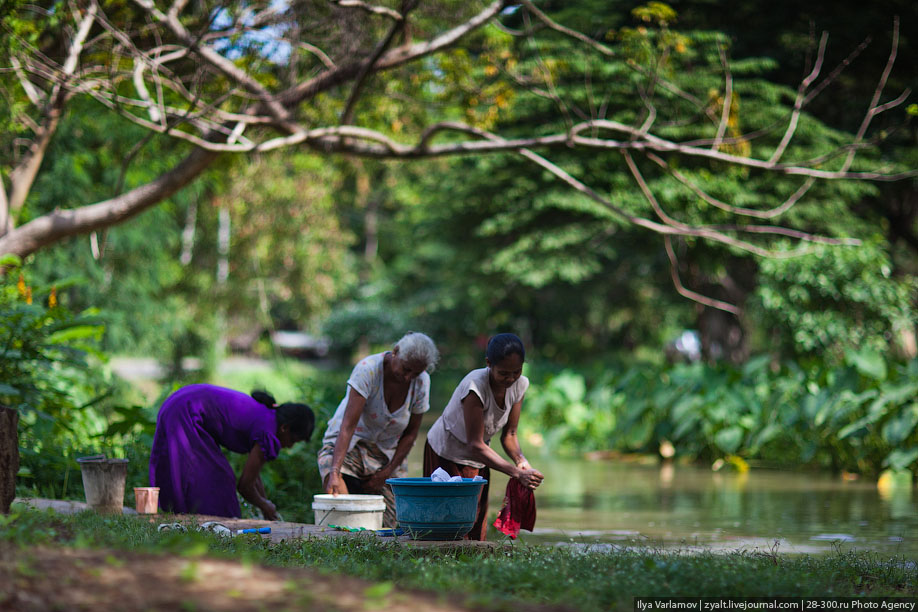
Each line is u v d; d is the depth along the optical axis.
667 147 13.40
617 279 30.19
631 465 15.12
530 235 23.11
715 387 15.27
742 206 20.75
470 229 25.55
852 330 18.14
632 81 18.89
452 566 4.56
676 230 13.80
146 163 17.97
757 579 4.38
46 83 13.84
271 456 6.77
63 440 9.02
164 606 3.00
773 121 19.89
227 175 22.73
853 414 13.57
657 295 32.75
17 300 9.64
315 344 50.84
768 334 22.62
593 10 18.97
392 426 6.64
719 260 22.86
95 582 3.22
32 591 3.07
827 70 21.20
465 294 30.36
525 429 19.19
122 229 18.73
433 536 5.49
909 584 4.91
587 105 20.31
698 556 5.15
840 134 20.86
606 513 9.53
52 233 12.59
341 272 28.95
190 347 27.20
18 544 3.77
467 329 37.34
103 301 18.95
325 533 5.71
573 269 23.27
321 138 13.77
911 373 13.02
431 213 26.48
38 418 8.67
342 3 11.53
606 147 13.57
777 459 15.16
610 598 4.01
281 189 24.53
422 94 15.89
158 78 11.49
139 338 20.06
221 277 27.25
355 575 4.17
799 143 21.06
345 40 13.09
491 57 13.60
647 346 40.59
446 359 37.41
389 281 39.91
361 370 6.45
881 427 13.05
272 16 12.52
